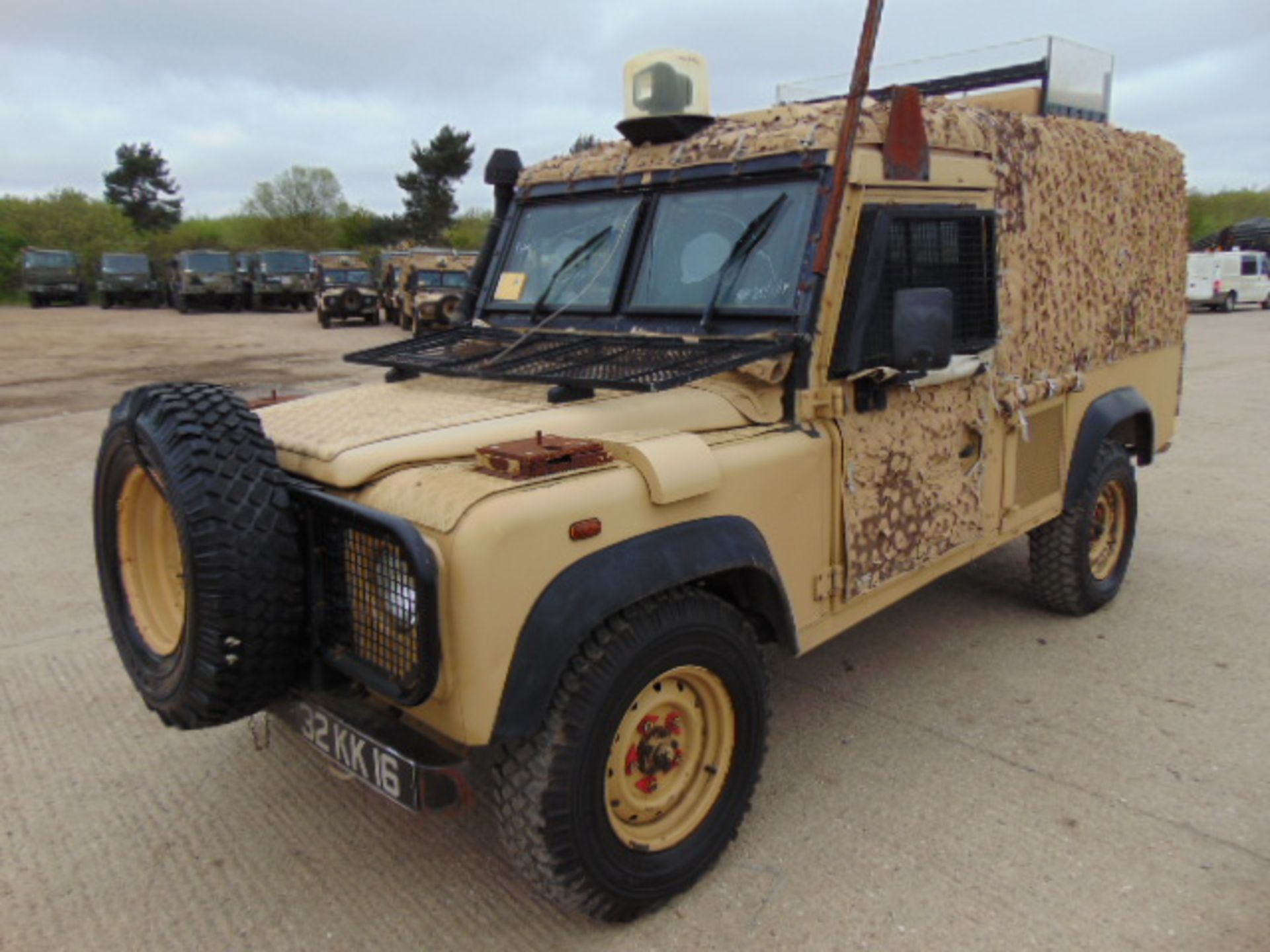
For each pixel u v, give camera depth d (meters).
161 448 2.60
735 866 3.16
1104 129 4.86
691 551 2.75
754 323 3.38
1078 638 4.88
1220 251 32.50
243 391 14.15
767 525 3.10
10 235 47.84
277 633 2.63
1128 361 5.14
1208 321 24.77
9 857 3.32
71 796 3.68
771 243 3.41
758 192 3.51
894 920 2.88
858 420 3.42
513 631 2.42
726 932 2.86
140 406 2.74
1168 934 2.78
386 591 2.51
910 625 5.11
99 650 4.97
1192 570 5.80
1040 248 4.26
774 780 3.67
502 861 3.26
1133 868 3.08
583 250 4.06
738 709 3.03
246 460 2.61
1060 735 3.94
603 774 2.64
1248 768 3.65
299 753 3.96
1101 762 3.72
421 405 3.36
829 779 3.66
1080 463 4.75
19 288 46.78
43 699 4.46
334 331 26.62
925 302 3.02
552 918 2.97
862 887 3.04
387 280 30.27
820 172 3.34
